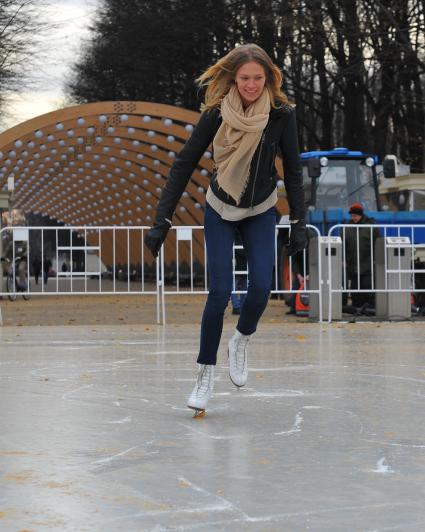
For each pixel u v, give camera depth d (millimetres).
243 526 4457
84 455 6074
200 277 48688
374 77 51312
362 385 9516
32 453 6133
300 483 5320
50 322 21875
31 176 48531
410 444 6457
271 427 7109
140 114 33625
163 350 13531
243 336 7918
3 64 46781
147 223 57156
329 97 50875
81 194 57844
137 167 46406
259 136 7105
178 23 53188
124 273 65438
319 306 19750
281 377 10188
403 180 33188
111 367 11203
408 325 18797
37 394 8844
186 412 7824
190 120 33594
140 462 5863
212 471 5617
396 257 20125
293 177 7566
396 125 50906
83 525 4480
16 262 36031
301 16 44719
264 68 7105
